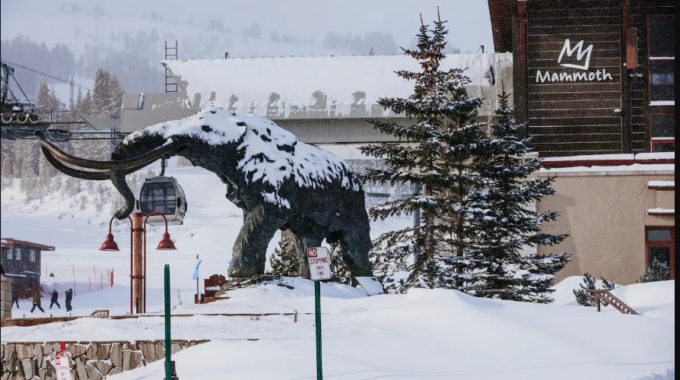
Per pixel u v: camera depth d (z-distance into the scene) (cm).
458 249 4022
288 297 2975
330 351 2177
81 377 2288
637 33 5547
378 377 1948
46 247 8756
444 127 4281
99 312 3025
